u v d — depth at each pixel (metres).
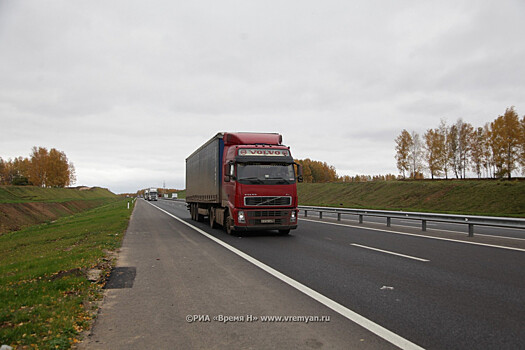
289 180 14.12
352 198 46.50
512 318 4.68
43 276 7.46
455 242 11.74
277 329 4.45
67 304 5.28
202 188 19.61
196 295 6.04
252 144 14.84
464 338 4.07
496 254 9.37
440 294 5.84
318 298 5.74
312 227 17.47
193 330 4.45
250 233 15.45
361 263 8.50
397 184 43.78
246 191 13.72
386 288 6.27
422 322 4.60
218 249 11.16
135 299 5.84
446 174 48.81
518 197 27.38
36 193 67.06
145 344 4.04
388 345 3.91
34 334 4.17
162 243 12.87
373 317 4.82
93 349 3.91
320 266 8.26
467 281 6.63
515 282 6.51
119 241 13.52
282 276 7.32
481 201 29.52
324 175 107.88
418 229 16.14
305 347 3.90
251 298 5.81
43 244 15.87
